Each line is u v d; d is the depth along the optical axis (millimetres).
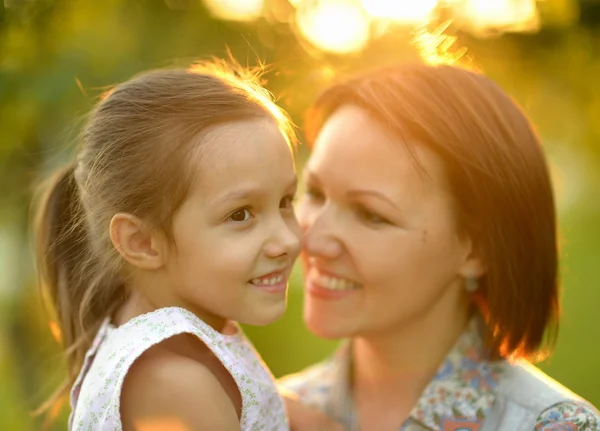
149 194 1504
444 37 2189
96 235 1599
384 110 1799
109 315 1697
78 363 1739
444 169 1798
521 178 1823
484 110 1833
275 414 1702
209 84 1589
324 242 1854
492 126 1821
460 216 1831
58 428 2814
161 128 1512
